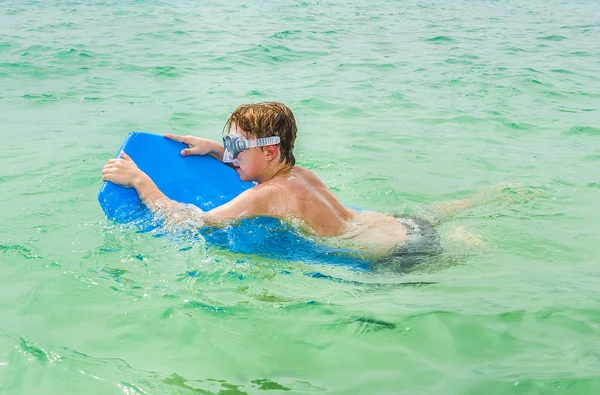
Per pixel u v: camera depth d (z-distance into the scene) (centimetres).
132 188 389
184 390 242
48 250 367
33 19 1555
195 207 379
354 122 716
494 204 449
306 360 264
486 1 2459
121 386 245
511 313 298
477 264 356
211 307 306
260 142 379
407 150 613
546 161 579
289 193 374
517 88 903
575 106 802
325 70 1027
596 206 454
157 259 353
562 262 362
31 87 845
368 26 1623
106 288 324
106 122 675
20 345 272
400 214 421
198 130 654
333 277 339
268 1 2236
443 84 932
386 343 275
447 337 278
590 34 1516
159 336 282
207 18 1681
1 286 328
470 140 653
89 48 1153
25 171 511
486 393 238
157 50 1159
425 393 238
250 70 1008
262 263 350
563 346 271
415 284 332
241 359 264
